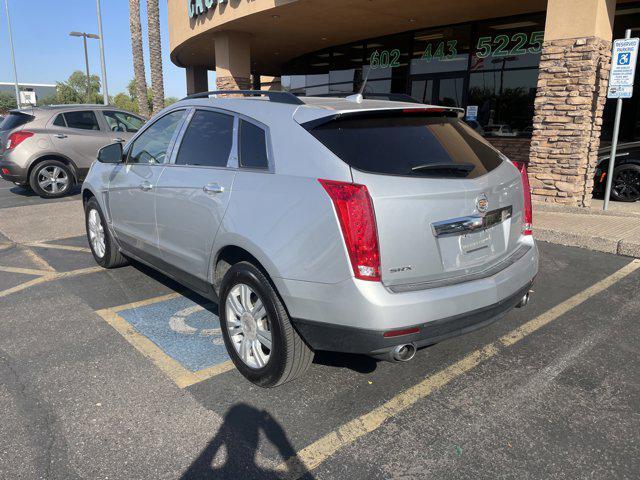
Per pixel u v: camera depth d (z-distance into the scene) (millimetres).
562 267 5516
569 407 2971
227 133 3457
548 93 7953
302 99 3400
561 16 7664
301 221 2730
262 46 17859
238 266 3148
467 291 2779
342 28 14492
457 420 2854
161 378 3270
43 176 10094
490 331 3982
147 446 2627
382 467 2490
